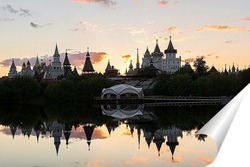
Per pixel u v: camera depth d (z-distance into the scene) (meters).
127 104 136.12
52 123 67.00
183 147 36.75
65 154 34.38
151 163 29.42
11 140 44.94
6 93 142.88
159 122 64.50
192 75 159.12
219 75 135.25
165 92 147.12
